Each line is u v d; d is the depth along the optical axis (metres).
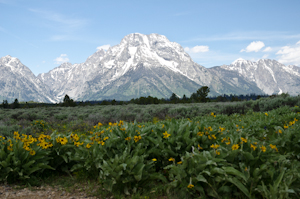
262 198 3.57
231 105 16.20
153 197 4.00
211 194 3.64
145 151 5.14
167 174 4.79
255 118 10.29
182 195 3.83
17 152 4.79
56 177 5.14
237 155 4.06
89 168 4.93
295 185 3.49
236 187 3.72
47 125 12.98
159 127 5.68
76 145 5.32
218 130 5.83
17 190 4.36
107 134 5.81
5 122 14.40
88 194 4.20
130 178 4.11
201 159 3.83
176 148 4.88
